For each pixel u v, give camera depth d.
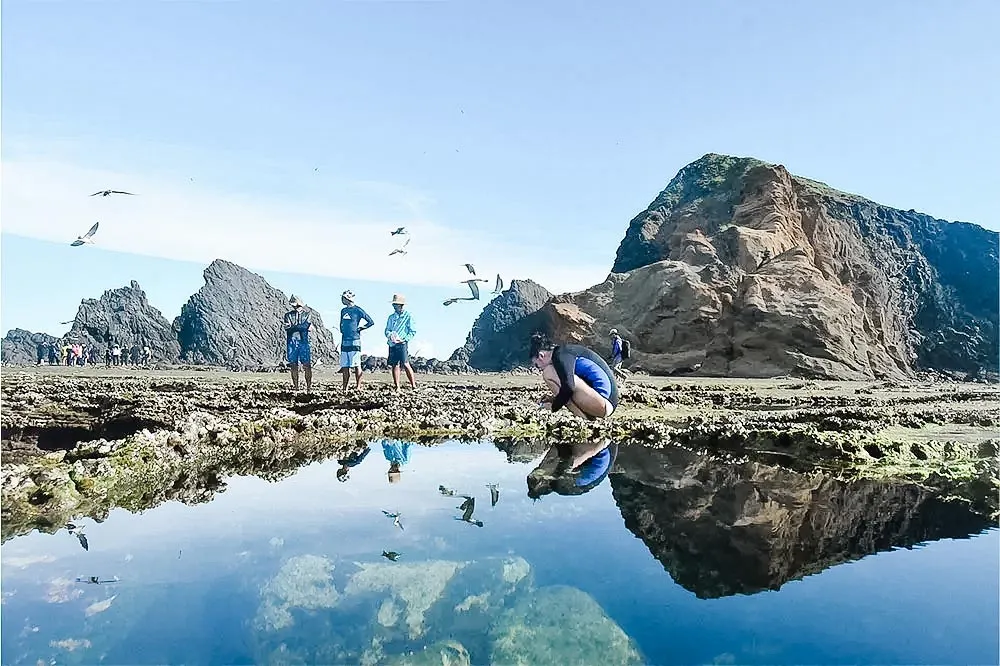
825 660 2.94
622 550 4.49
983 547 4.69
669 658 2.92
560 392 10.91
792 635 3.20
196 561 4.19
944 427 11.52
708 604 3.57
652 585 3.85
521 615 3.38
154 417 10.04
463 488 6.51
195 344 58.12
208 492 6.28
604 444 9.74
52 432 9.09
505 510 5.59
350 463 8.02
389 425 10.77
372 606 3.49
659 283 52.75
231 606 3.50
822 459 8.34
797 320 45.25
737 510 5.71
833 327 45.56
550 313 60.12
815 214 64.69
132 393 13.30
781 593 3.77
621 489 6.55
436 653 2.97
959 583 3.96
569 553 4.41
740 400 17.83
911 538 4.94
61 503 5.54
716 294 49.31
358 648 3.01
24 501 5.45
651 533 4.93
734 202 69.56
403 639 3.12
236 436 9.20
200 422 9.34
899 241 74.88
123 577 3.91
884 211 76.75
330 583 3.80
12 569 4.04
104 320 54.66
